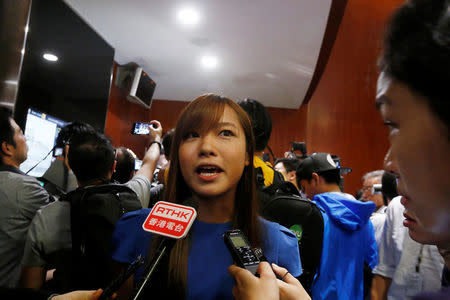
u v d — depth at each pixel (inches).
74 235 42.1
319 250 45.8
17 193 49.6
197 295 25.6
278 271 24.1
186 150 27.6
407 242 46.2
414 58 9.2
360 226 52.7
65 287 41.5
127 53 208.5
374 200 83.0
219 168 26.9
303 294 21.5
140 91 214.2
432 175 9.5
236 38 180.5
